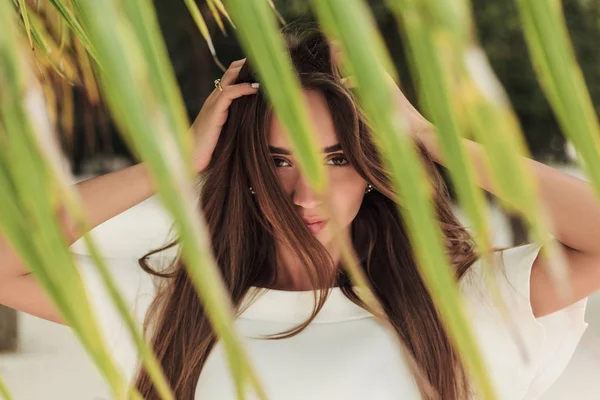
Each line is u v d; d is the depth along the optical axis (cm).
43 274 22
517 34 870
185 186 21
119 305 25
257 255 153
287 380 145
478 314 136
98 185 131
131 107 20
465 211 21
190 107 963
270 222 143
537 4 21
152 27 21
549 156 965
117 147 671
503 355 136
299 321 149
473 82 20
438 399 143
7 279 133
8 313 489
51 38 106
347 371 145
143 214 815
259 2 21
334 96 133
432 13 20
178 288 148
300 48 136
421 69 20
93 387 422
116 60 20
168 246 153
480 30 866
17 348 488
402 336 146
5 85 21
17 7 82
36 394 406
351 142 133
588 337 533
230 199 152
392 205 151
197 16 63
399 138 21
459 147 21
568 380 451
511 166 21
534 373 138
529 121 967
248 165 142
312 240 141
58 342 508
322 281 145
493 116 20
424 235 21
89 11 20
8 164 21
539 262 135
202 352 146
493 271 28
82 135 468
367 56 20
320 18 20
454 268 138
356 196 142
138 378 145
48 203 22
